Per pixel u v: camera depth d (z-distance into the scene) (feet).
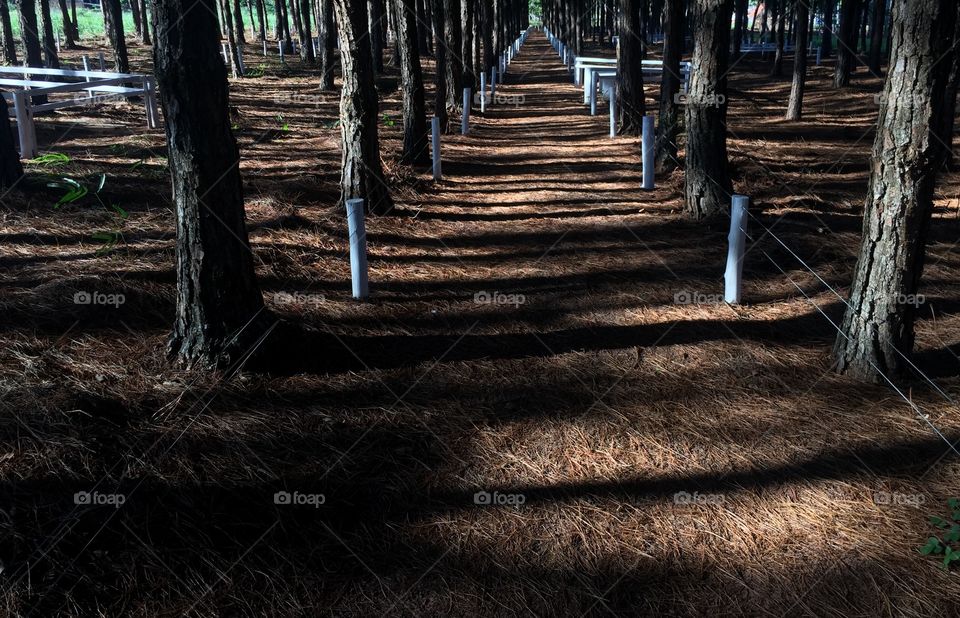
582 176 36.96
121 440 11.75
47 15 58.65
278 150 38.01
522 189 34.17
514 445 13.01
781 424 13.70
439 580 9.88
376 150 27.22
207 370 14.17
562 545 10.59
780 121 56.03
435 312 18.97
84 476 10.74
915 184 14.06
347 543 10.48
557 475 12.21
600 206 30.66
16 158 24.49
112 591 9.25
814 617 9.30
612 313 19.22
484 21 94.17
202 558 9.88
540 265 23.15
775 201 29.86
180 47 12.92
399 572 10.00
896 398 14.58
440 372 15.58
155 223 23.15
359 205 18.83
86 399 12.51
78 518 9.93
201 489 11.03
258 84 71.97
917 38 13.24
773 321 18.63
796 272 22.12
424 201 30.73
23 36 53.47
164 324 16.14
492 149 45.19
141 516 10.27
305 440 12.66
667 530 10.91
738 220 19.19
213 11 13.15
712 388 15.08
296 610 9.31
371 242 24.48
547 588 9.78
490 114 62.75
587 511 11.31
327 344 16.28
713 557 10.37
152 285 17.72
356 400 14.15
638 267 22.99
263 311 14.97
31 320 15.29
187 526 10.30
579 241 25.76
